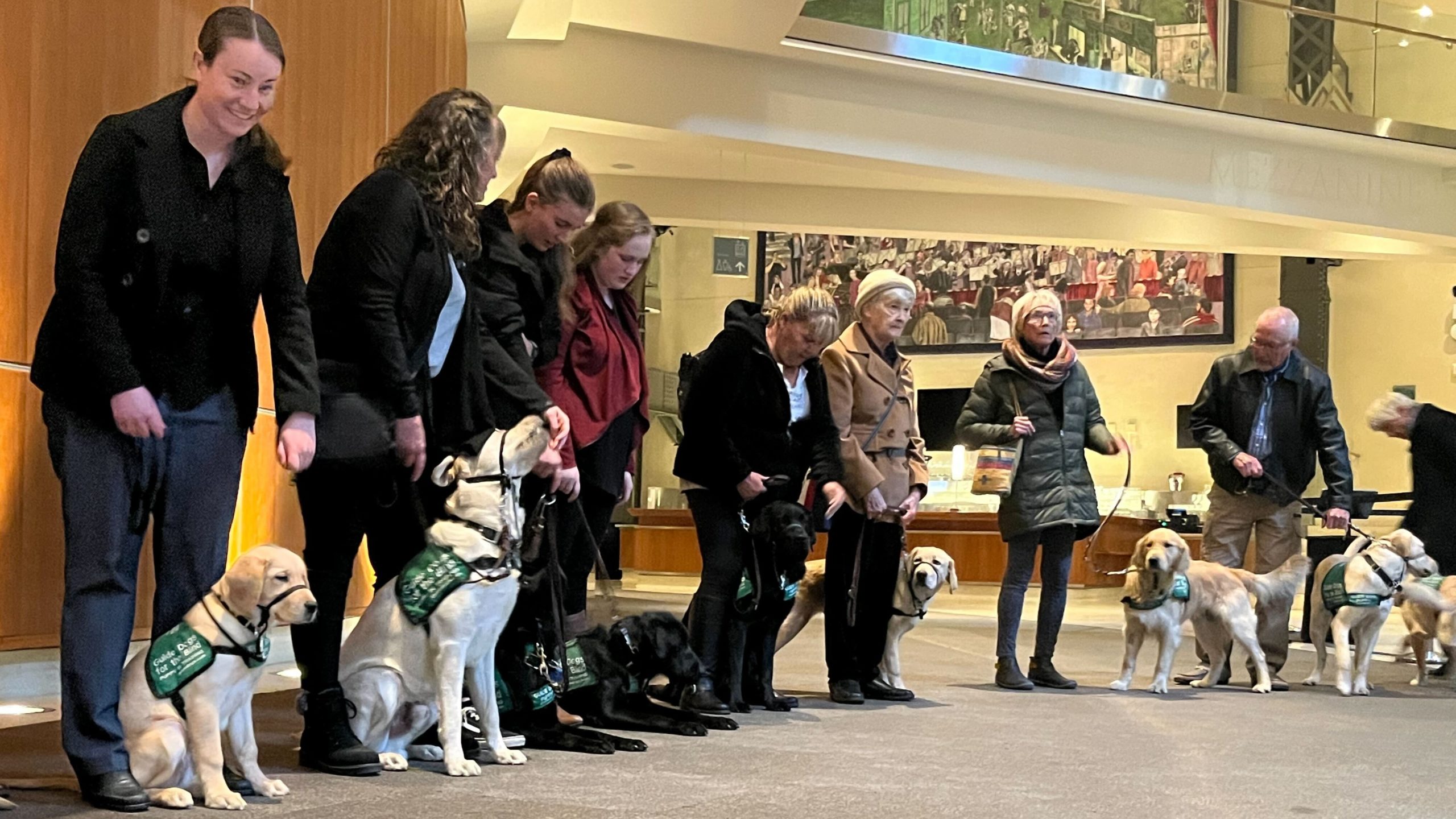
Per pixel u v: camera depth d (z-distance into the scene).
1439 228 11.38
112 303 2.58
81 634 2.54
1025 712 4.75
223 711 2.67
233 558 4.80
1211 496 6.40
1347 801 3.11
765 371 4.45
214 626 2.65
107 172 2.54
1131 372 16.50
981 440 5.72
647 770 3.24
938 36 9.10
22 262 3.87
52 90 3.97
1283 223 11.07
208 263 2.66
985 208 12.34
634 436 4.23
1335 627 5.86
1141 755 3.76
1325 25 10.41
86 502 2.56
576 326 3.99
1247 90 10.17
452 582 3.06
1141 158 10.27
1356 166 11.06
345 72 5.71
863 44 8.85
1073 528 5.76
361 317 3.02
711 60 8.91
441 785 2.92
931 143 9.56
